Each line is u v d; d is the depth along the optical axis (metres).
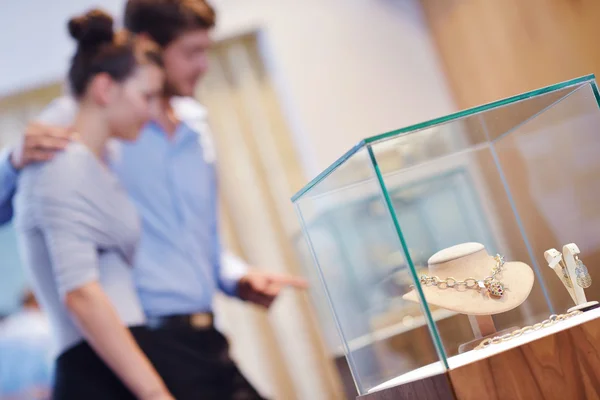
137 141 2.84
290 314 3.35
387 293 0.94
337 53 3.67
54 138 2.69
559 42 2.77
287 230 3.50
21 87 3.25
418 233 1.02
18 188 2.65
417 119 3.69
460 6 3.35
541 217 1.04
